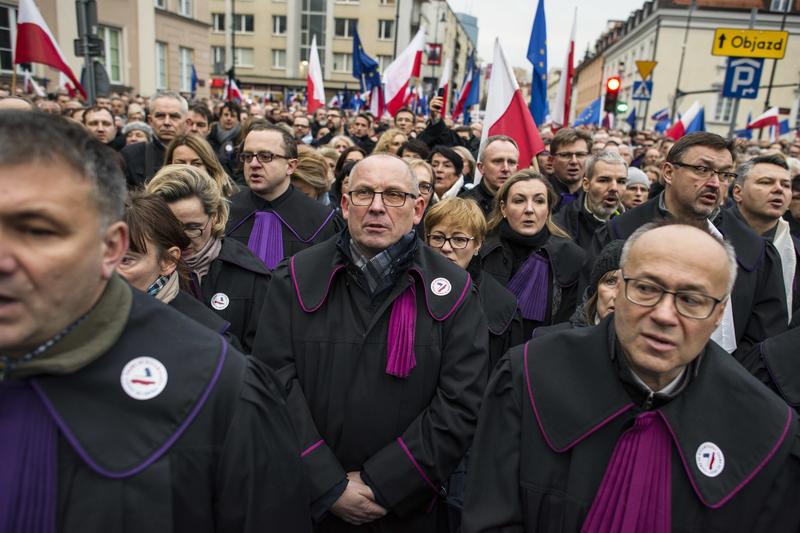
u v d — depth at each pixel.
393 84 8.96
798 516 1.43
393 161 2.19
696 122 10.69
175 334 1.24
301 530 1.42
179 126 5.34
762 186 3.48
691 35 36.62
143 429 1.13
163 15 24.47
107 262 1.06
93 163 0.98
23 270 0.92
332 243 2.27
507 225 3.56
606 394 1.51
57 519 1.05
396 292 2.12
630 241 1.50
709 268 1.35
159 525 1.10
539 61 5.92
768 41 8.36
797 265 3.55
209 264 2.78
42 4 17.52
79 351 1.08
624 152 8.66
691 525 1.41
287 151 3.79
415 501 2.03
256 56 45.44
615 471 1.45
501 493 1.60
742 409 1.46
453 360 2.14
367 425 2.10
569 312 3.41
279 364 2.13
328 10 43.66
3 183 0.90
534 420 1.58
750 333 2.97
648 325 1.39
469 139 9.76
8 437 1.05
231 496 1.23
